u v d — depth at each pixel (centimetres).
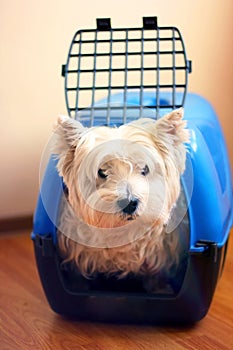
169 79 167
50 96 157
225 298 122
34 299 123
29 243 155
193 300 107
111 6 156
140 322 112
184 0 163
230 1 169
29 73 153
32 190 162
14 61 150
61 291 110
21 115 155
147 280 111
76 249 109
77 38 155
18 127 156
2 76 150
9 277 134
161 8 161
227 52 172
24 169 159
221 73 174
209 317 114
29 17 149
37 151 159
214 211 105
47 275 109
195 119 124
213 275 106
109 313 111
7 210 161
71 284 112
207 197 105
